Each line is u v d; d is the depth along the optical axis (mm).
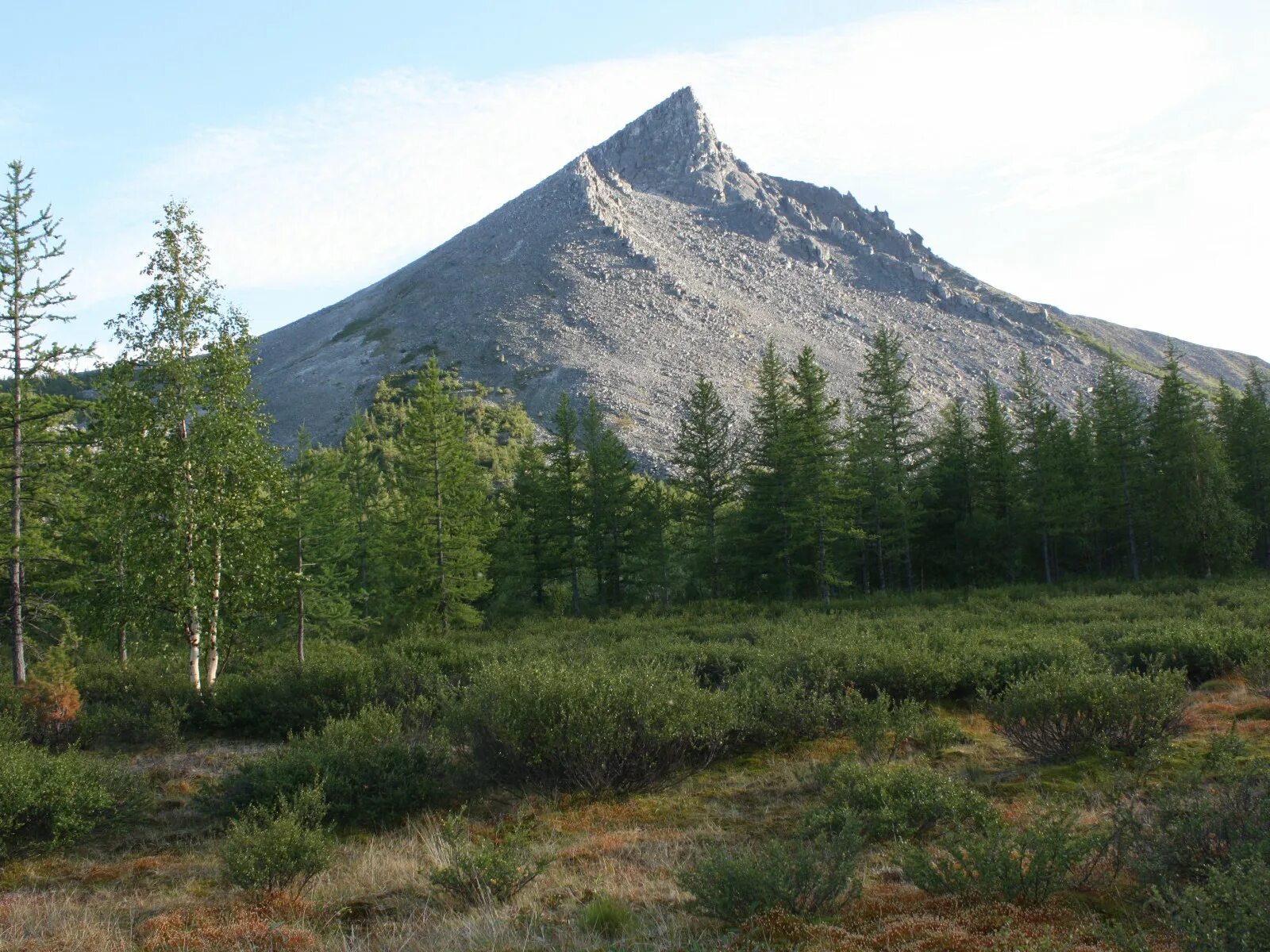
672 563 44500
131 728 16422
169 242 20188
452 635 32688
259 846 8039
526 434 104625
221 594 20328
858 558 45500
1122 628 20672
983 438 47969
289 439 127375
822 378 42906
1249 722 12188
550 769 10992
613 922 6527
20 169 20734
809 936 5773
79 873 9125
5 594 23625
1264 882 4680
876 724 12156
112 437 19625
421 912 7316
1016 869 6441
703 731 11469
